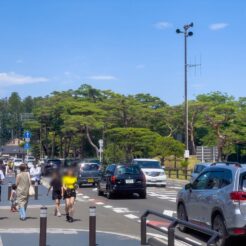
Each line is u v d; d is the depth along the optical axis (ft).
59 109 278.67
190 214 45.83
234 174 39.29
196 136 258.37
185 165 151.94
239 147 206.39
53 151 301.22
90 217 37.22
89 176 116.78
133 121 237.04
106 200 83.20
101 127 230.48
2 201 77.36
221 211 39.34
